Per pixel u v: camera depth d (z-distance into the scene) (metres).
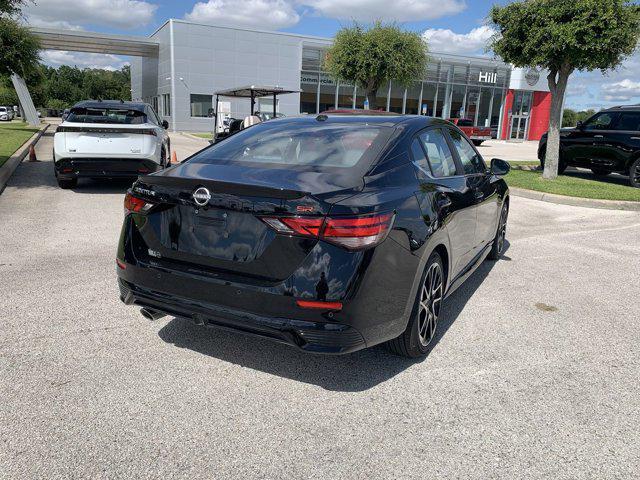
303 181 2.71
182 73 40.38
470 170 4.43
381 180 2.90
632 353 3.49
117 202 8.28
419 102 43.88
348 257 2.50
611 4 10.45
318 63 43.12
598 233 7.41
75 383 2.87
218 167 3.06
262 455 2.33
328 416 2.65
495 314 4.14
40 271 4.77
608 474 2.26
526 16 11.36
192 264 2.80
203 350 3.33
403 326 2.94
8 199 8.23
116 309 3.94
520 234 7.25
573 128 13.33
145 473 2.19
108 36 42.69
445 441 2.47
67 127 8.36
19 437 2.39
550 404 2.82
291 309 2.54
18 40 25.31
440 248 3.40
